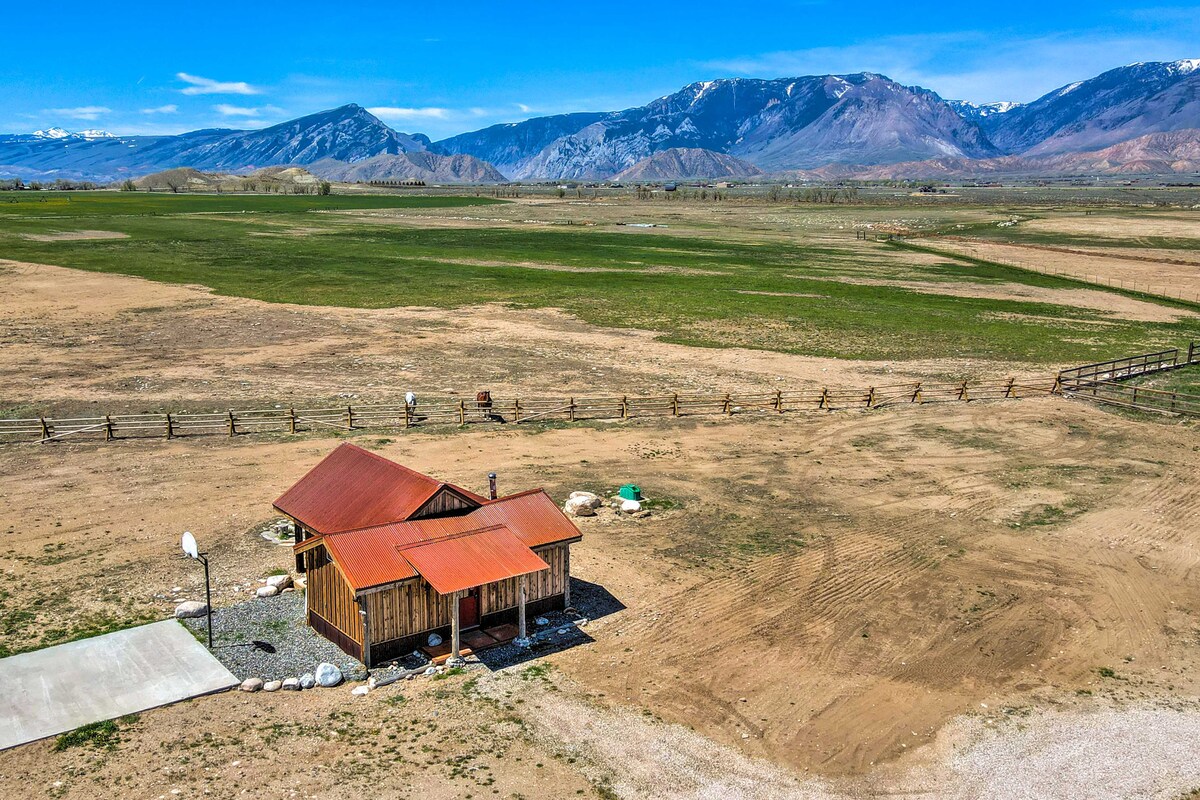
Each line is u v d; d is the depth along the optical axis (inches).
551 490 1497.3
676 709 898.7
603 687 935.0
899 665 987.3
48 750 802.8
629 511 1400.1
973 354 2669.8
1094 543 1320.1
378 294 3472.0
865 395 2181.3
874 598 1139.3
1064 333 2979.8
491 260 4534.9
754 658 995.9
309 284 3661.4
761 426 1927.9
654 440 1808.6
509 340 2733.8
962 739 860.6
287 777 776.9
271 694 906.7
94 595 1093.1
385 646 973.8
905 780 802.8
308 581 1035.3
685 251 5132.9
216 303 3221.0
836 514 1421.0
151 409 1936.5
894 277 4175.7
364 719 868.6
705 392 2185.0
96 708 863.7
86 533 1284.4
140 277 3720.5
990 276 4247.0
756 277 4097.0
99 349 2509.8
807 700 919.7
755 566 1225.4
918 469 1652.3
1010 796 783.7
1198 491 1541.6
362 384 2190.0
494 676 952.3
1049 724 885.8
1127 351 2719.0
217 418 1870.1
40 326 2773.1
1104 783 800.9
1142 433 1903.3
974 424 1959.9
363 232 5861.2
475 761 807.1
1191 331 3034.0
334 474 1165.7
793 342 2785.4
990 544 1312.7
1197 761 830.5
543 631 1048.2
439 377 2278.5
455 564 980.6
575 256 4790.8
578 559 1238.9
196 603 1061.1
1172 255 5064.0
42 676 910.4
